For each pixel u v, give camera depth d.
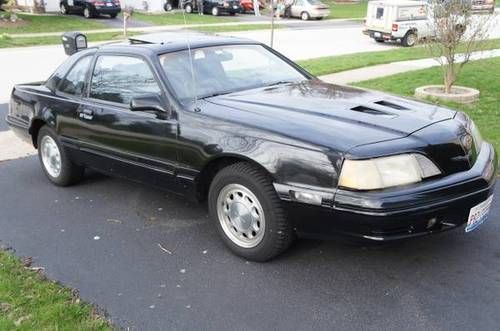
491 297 3.57
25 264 4.16
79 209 5.22
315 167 3.53
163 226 4.79
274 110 4.07
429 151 3.60
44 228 4.82
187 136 4.19
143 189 5.69
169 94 4.39
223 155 3.96
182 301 3.62
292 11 36.38
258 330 3.30
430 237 4.37
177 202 5.31
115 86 4.94
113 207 5.24
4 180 6.16
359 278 3.82
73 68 5.53
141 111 4.54
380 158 3.44
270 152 3.71
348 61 15.13
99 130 4.99
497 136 7.08
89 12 31.09
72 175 5.71
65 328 3.30
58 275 3.99
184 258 4.20
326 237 3.64
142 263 4.15
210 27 28.92
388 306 3.49
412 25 21.80
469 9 9.36
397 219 3.36
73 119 5.30
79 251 4.37
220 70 4.80
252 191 3.87
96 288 3.80
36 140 6.11
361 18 37.88
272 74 5.06
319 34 26.61
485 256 4.09
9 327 3.31
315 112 3.99
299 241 4.35
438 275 3.84
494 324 3.29
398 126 3.75
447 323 3.31
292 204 3.64
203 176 4.26
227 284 3.81
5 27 25.86
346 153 3.44
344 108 4.07
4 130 8.55
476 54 15.13
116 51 5.00
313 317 3.40
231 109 4.16
